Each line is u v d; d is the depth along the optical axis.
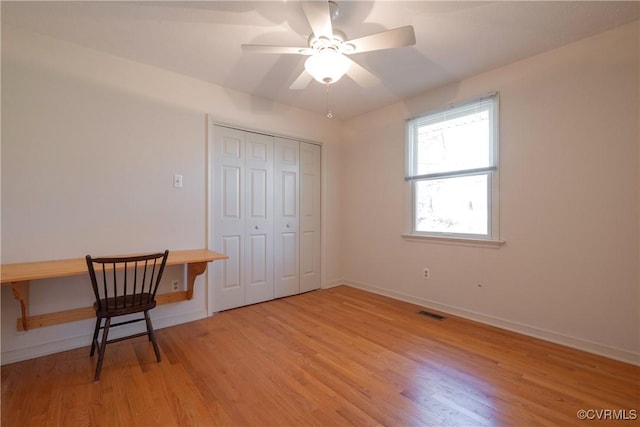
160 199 2.64
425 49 2.30
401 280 3.43
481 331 2.56
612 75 2.07
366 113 3.79
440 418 1.51
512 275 2.56
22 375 1.89
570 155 2.25
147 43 2.24
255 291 3.32
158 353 2.06
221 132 3.04
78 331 2.29
